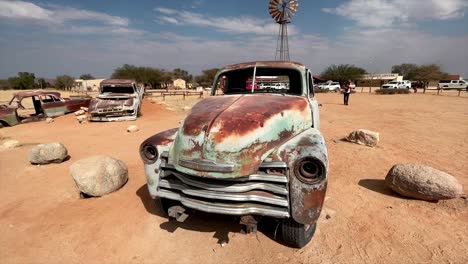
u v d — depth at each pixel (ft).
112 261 9.79
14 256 10.15
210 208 9.05
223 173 8.68
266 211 8.89
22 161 22.31
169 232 11.35
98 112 43.04
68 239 11.09
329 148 23.38
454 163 19.21
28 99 92.43
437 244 10.16
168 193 10.19
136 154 23.54
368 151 22.33
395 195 14.14
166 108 60.39
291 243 10.02
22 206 14.10
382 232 10.95
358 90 151.94
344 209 12.79
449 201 13.15
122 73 220.02
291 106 11.20
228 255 9.92
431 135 28.99
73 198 14.80
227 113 9.98
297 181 8.74
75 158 22.70
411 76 230.07
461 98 82.79
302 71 14.01
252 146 9.04
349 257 9.60
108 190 14.85
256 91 14.61
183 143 9.61
